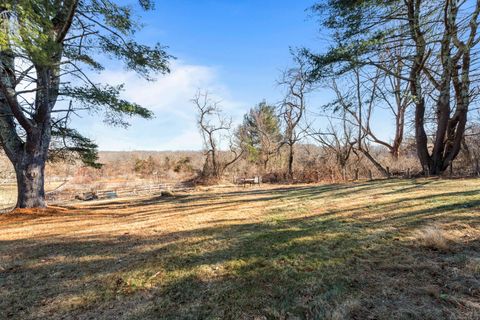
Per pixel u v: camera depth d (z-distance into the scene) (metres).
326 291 2.28
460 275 2.33
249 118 31.89
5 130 8.00
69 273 3.05
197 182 25.08
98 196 17.73
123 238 4.52
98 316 2.14
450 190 6.35
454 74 10.47
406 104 15.26
